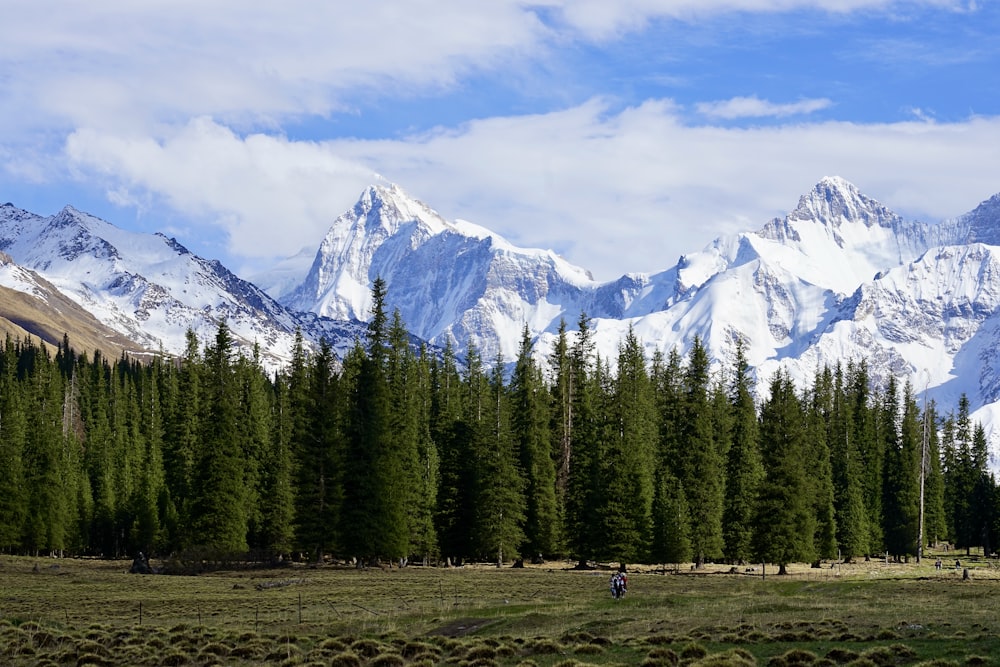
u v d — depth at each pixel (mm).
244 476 125438
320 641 49344
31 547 131250
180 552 112312
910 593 69562
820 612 55344
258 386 146250
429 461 118438
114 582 86938
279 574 96188
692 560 114375
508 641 46469
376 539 104938
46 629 53250
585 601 66000
